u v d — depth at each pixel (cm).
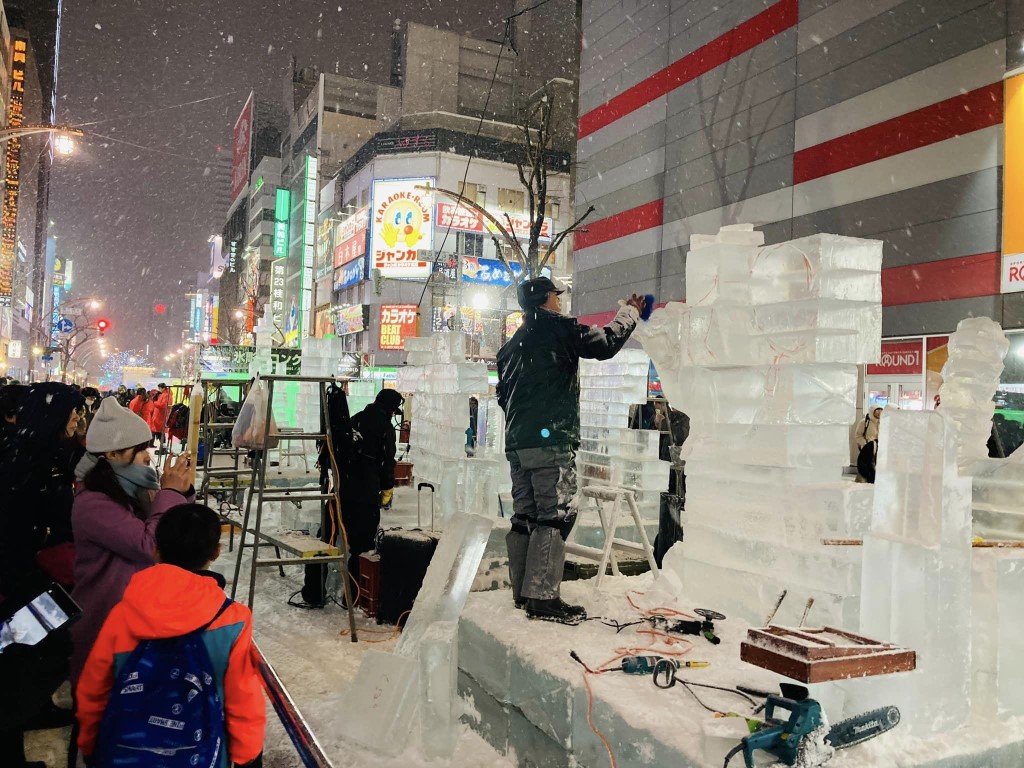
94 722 238
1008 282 1633
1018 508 363
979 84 1722
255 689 244
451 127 5694
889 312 1878
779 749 242
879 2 1959
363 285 5553
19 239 6419
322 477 688
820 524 359
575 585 481
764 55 2294
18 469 378
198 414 1138
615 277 2902
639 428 698
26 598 289
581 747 305
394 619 589
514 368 435
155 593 237
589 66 3119
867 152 1967
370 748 366
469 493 660
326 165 7325
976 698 296
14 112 4788
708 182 2488
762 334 398
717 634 371
